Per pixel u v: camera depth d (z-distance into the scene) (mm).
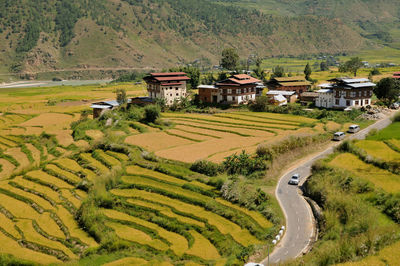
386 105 143625
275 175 86750
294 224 65500
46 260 68062
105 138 122562
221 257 60812
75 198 91250
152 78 173750
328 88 154000
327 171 78125
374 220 60031
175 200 81688
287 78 192375
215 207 75625
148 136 126750
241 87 160500
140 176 93812
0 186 102062
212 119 141500
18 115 193750
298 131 117562
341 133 107312
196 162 93125
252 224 68000
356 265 48562
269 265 54344
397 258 49094
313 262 51688
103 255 66500
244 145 107438
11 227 81000
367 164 81375
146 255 64438
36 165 117500
